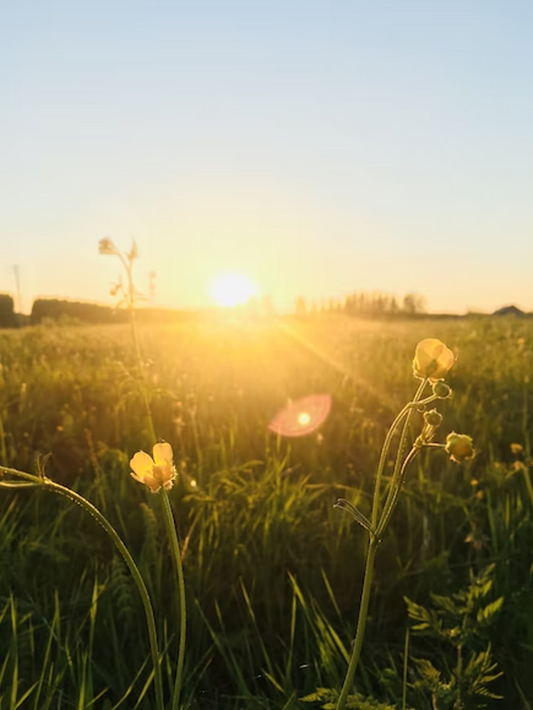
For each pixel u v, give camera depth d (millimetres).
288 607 743
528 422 1276
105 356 2230
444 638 562
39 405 1339
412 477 1033
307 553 797
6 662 578
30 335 3080
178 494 922
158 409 1311
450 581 736
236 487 890
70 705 584
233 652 685
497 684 619
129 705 615
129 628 688
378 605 751
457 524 886
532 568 733
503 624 667
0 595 718
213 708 605
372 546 351
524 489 948
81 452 1110
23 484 326
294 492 902
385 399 1456
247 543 814
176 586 729
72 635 682
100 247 846
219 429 1225
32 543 777
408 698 561
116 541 356
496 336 3037
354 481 1037
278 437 1127
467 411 1342
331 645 643
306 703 581
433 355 331
